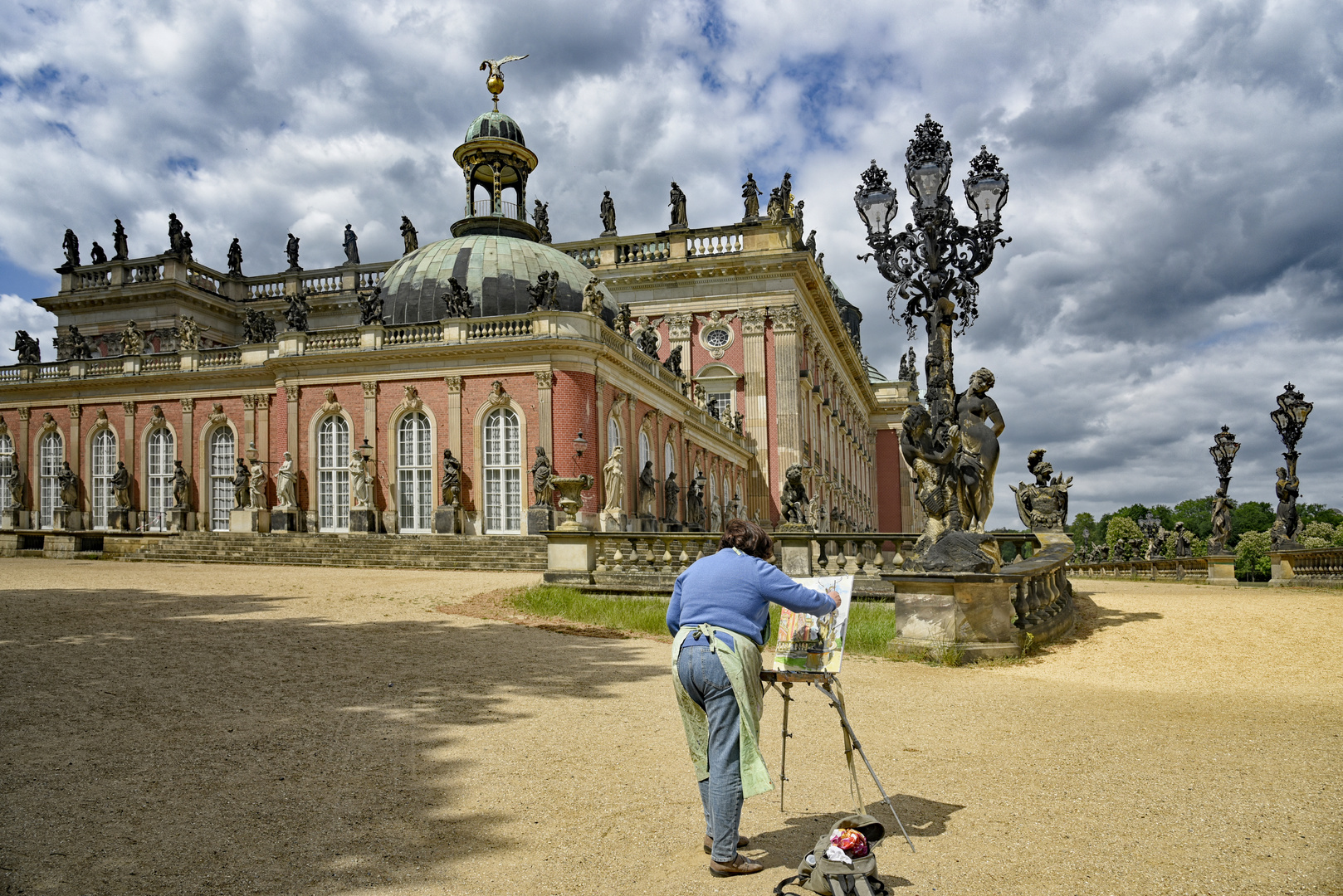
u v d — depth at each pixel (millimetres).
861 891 5168
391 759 8562
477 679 12766
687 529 49375
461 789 7668
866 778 7996
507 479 40812
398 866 5961
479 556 35781
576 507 25781
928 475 18062
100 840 6379
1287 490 37594
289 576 29203
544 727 9961
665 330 64188
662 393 49969
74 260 70250
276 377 44500
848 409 90938
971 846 6234
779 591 6375
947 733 9766
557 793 7566
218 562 37812
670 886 5625
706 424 55406
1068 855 6055
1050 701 11672
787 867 5949
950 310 17891
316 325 69875
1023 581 16641
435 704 10992
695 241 65312
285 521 42312
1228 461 40969
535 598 22328
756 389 62500
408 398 41875
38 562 35094
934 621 15094
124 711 10195
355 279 70312
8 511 49844
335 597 23078
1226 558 39594
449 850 6250
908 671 14016
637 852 6234
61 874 5781
